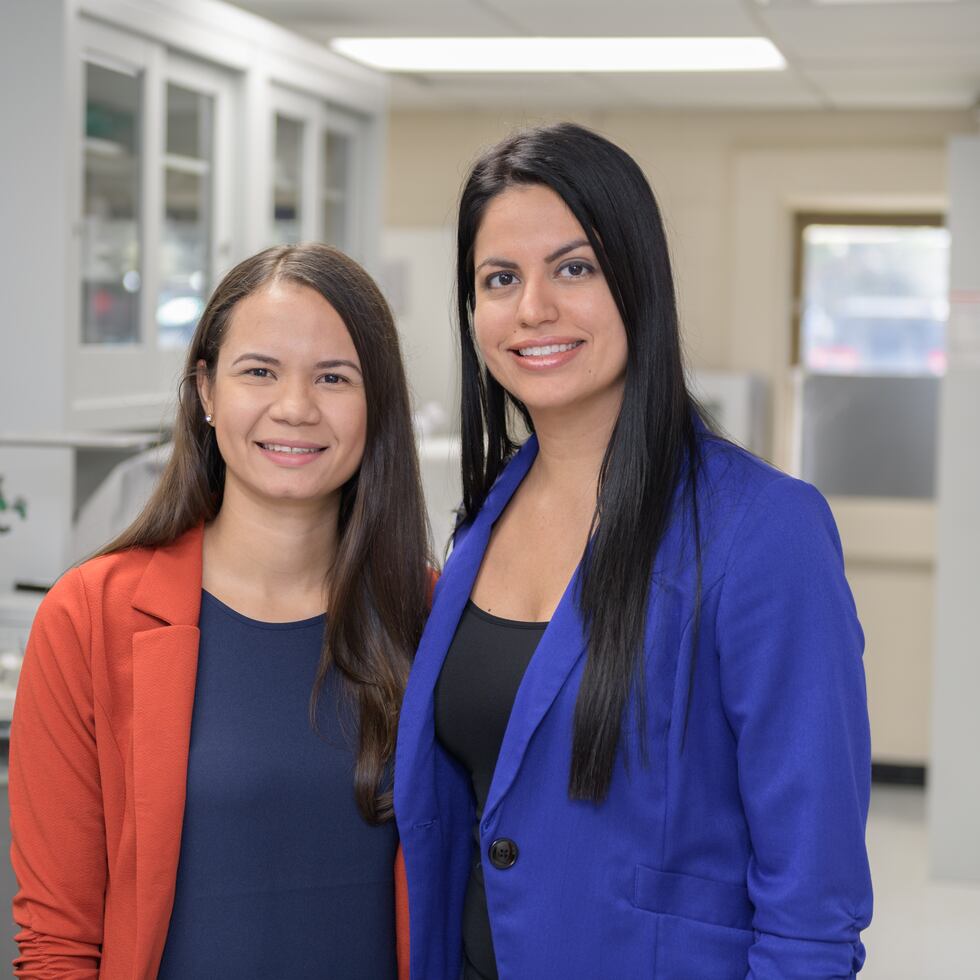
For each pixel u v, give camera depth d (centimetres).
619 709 143
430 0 347
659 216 151
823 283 583
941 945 400
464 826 164
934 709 455
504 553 162
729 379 510
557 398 151
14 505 300
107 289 319
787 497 143
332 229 443
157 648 157
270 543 166
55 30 290
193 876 156
